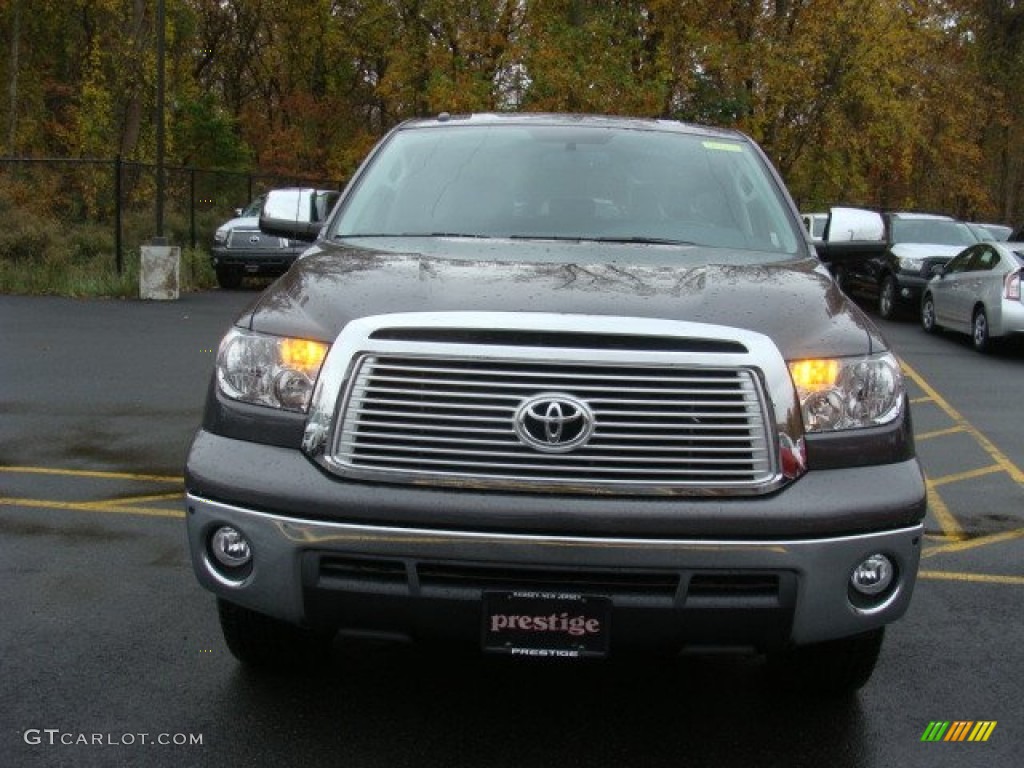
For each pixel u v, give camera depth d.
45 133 38.62
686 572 3.33
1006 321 15.00
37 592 5.21
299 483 3.41
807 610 3.41
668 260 4.34
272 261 21.59
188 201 27.06
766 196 5.21
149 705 4.08
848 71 28.61
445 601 3.38
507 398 3.36
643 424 3.35
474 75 30.20
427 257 4.23
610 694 4.30
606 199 5.04
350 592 3.42
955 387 12.47
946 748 3.89
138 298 19.45
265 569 3.46
